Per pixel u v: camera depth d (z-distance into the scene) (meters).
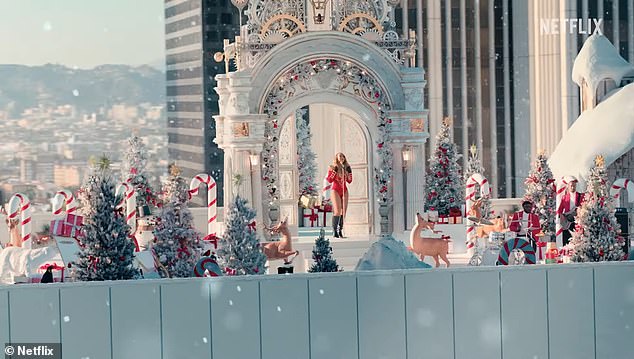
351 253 31.75
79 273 22.16
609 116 36.81
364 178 33.66
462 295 21.42
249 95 31.86
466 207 31.42
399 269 22.02
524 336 21.56
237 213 23.81
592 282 21.72
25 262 27.81
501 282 21.48
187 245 25.09
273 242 28.81
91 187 22.38
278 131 32.06
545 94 58.69
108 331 20.81
